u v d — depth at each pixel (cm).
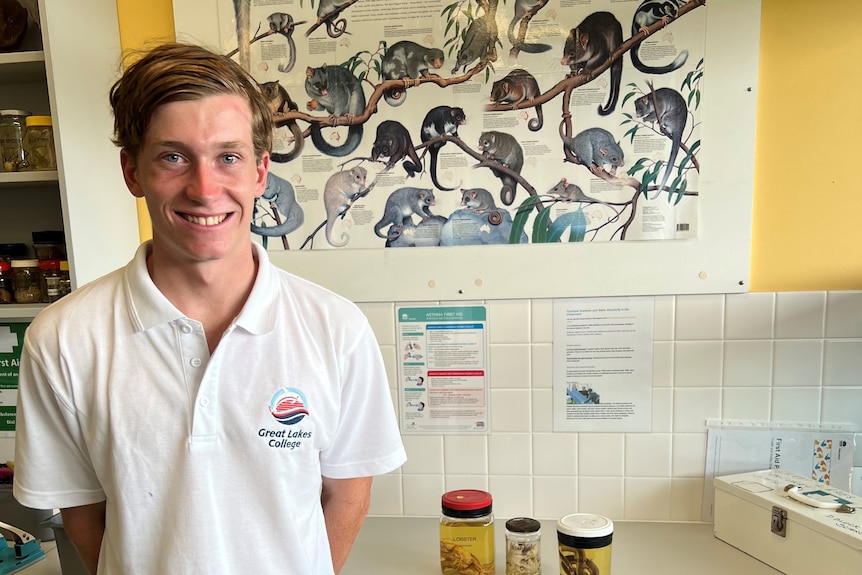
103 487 82
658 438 144
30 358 80
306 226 145
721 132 133
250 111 78
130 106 73
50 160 133
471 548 122
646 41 133
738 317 138
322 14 138
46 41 121
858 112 131
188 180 73
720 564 124
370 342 93
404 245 143
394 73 139
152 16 143
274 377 81
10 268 142
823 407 139
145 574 78
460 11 135
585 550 113
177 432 77
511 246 141
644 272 139
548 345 143
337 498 100
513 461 148
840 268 136
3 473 143
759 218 137
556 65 135
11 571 120
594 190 138
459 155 140
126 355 78
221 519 79
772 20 131
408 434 149
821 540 110
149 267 84
